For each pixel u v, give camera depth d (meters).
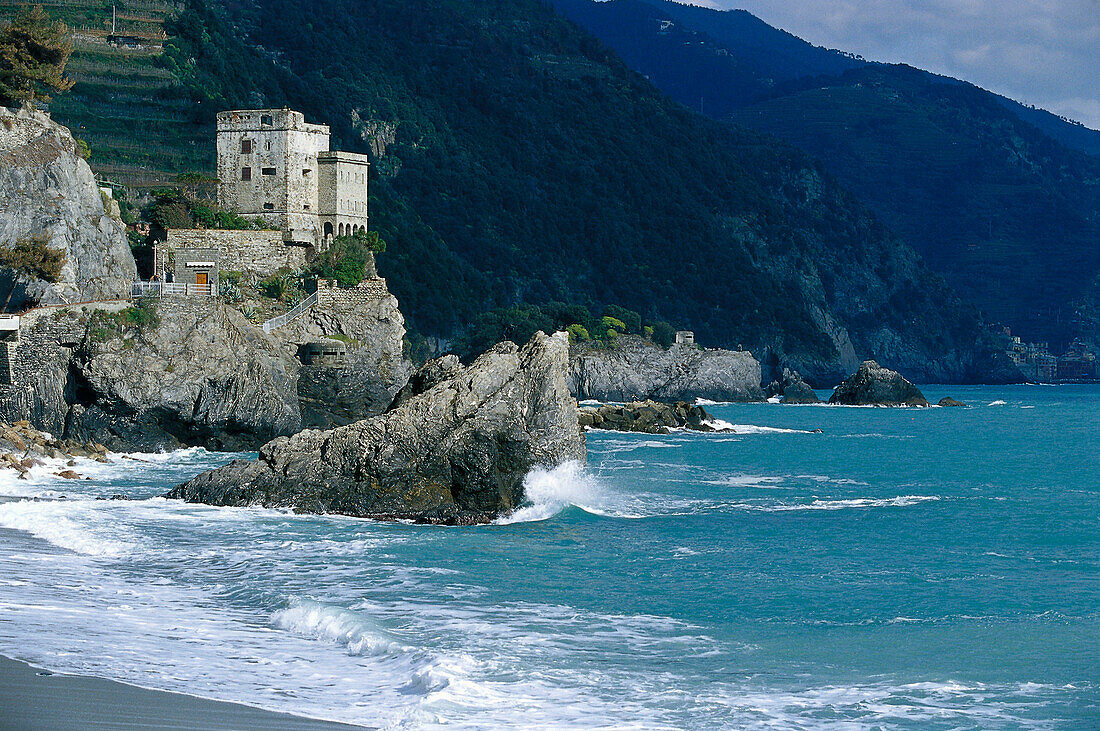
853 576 57.53
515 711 35.06
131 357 105.69
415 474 71.81
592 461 115.19
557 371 75.75
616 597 51.78
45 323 104.81
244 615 46.28
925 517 78.75
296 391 120.69
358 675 38.25
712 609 49.94
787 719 35.53
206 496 72.69
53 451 94.25
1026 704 37.47
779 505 84.25
